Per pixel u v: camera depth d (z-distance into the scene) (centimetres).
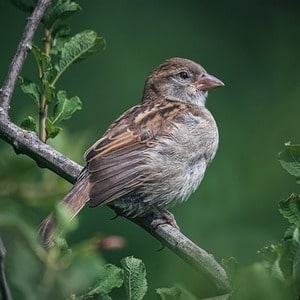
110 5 2372
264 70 2416
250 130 2162
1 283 627
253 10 2506
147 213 1227
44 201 800
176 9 2420
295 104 2178
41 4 1085
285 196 1917
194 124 1288
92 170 1130
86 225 1850
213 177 1911
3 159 791
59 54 1070
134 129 1243
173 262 944
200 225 1845
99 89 2212
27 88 1053
